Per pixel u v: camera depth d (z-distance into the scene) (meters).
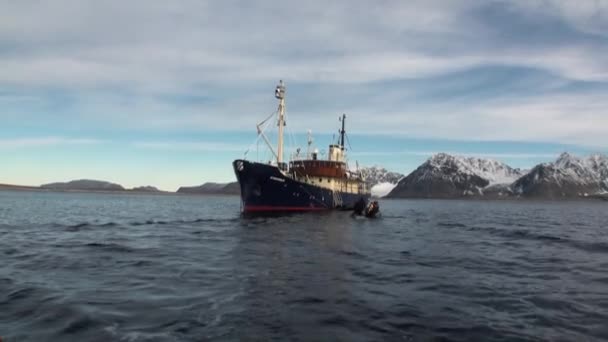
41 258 23.38
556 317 13.23
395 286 17.25
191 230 40.41
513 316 13.27
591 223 68.94
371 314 13.19
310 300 14.70
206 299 14.59
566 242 36.22
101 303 13.95
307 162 71.62
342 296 15.33
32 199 161.75
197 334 11.22
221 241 31.48
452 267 22.28
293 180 61.72
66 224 47.91
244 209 60.59
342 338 11.10
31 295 14.91
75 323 11.91
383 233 41.16
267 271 19.83
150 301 14.26
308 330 11.66
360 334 11.42
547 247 32.44
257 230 40.09
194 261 22.45
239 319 12.48
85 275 18.61
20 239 33.03
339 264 22.30
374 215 65.62
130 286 16.47
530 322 12.69
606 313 13.70
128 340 10.76
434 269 21.50
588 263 24.39
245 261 22.56
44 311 12.98
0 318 12.34
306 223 48.09
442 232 44.56
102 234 36.94
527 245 33.66
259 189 58.88
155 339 10.84
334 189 72.50
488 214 104.62
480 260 25.06
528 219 80.06
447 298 15.40
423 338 11.23
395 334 11.48
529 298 15.59
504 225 59.19
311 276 18.88
